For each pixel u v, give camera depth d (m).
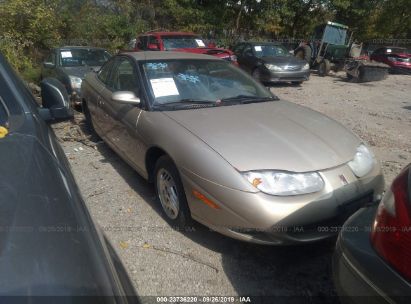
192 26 20.62
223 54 11.89
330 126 3.59
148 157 3.68
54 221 1.39
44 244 1.27
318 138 3.26
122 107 4.16
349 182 2.97
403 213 1.78
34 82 10.84
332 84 13.61
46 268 1.18
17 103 2.16
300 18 25.14
